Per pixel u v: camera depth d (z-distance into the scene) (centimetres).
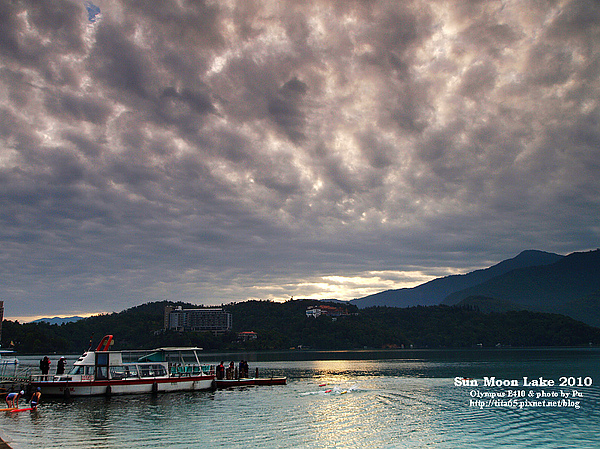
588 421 4459
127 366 6119
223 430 3991
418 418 4594
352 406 5322
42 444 3475
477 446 3562
